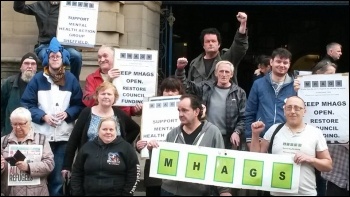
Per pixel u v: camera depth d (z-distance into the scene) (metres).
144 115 6.89
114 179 6.25
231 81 7.47
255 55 14.62
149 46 11.07
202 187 6.39
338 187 6.95
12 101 7.84
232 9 14.38
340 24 14.95
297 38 14.95
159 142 6.36
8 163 6.54
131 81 7.46
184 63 7.33
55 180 7.22
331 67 7.65
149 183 7.01
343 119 6.80
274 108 6.90
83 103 7.46
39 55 9.02
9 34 10.45
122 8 10.71
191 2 11.74
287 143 6.21
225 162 6.28
